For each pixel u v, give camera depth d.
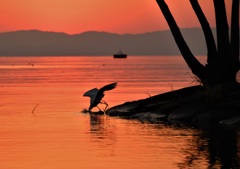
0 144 46.72
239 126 57.66
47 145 46.19
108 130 55.06
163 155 41.44
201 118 61.44
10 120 63.44
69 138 49.88
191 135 51.34
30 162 39.41
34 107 79.06
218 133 52.44
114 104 83.81
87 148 44.66
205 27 70.00
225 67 69.56
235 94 64.19
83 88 126.12
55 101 89.69
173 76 184.00
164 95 70.75
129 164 38.47
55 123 60.72
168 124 59.81
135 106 69.88
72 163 38.97
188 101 66.06
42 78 183.62
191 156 40.94
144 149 43.94
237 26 70.06
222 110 62.25
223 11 69.44
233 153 41.97
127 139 49.12
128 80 160.88
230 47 70.06
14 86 136.38
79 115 69.31
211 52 70.25
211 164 38.12
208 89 65.31
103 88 72.19
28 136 51.03
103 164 38.53
